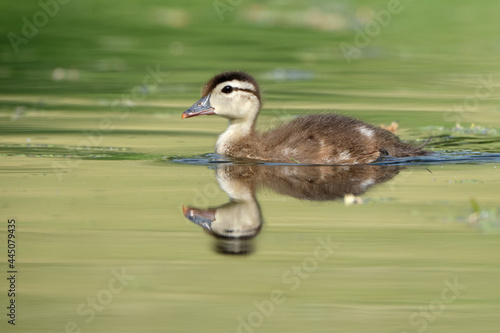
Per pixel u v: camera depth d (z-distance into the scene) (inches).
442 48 1273.4
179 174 601.3
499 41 1327.5
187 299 404.2
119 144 701.9
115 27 1409.9
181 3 1670.8
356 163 628.7
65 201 533.0
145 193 551.5
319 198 548.1
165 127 778.8
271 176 595.8
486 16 1577.3
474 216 496.7
